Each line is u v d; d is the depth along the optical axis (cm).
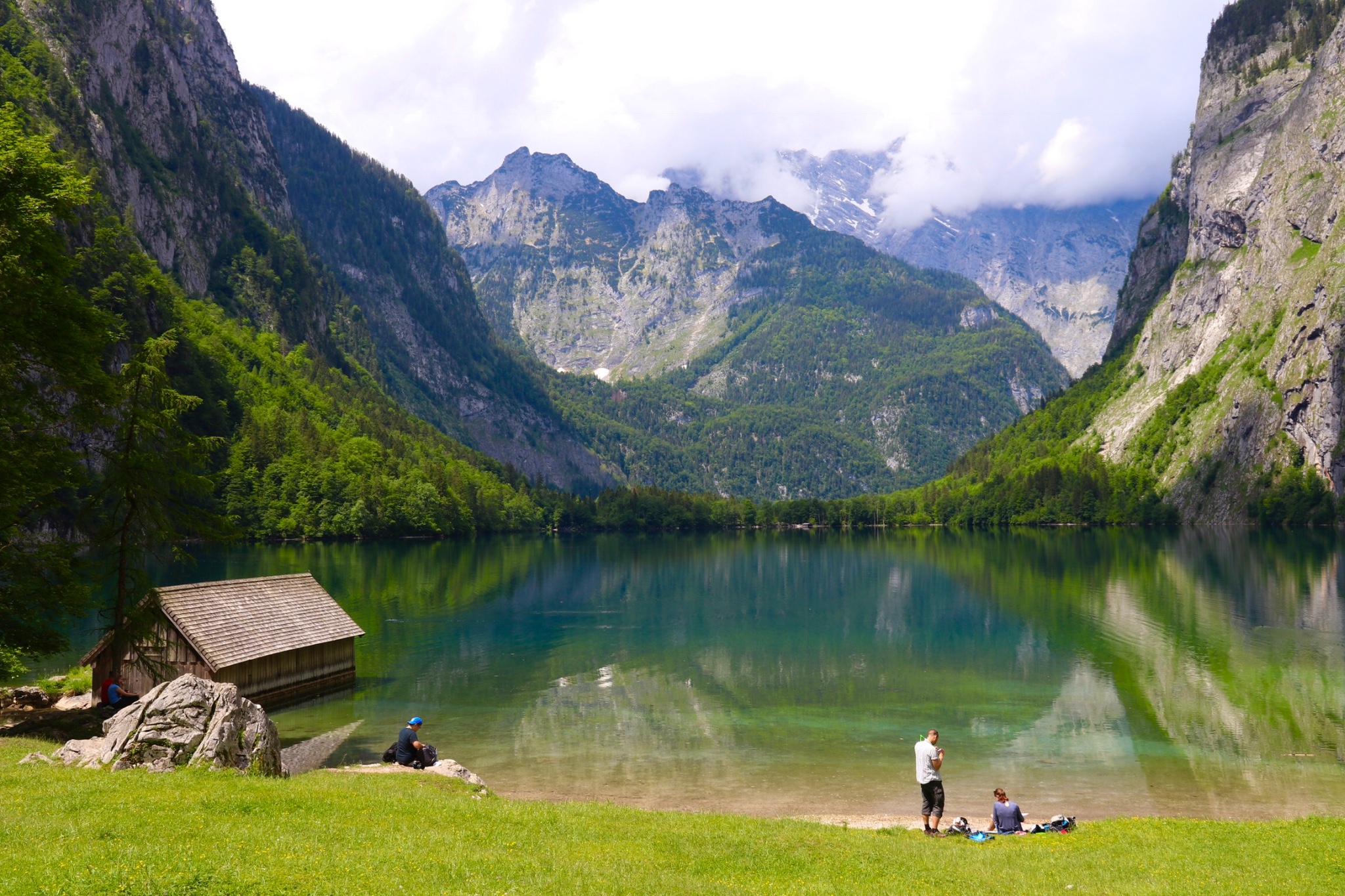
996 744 4819
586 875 2086
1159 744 4806
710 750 4697
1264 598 10544
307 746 4681
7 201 3578
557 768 4356
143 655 4572
